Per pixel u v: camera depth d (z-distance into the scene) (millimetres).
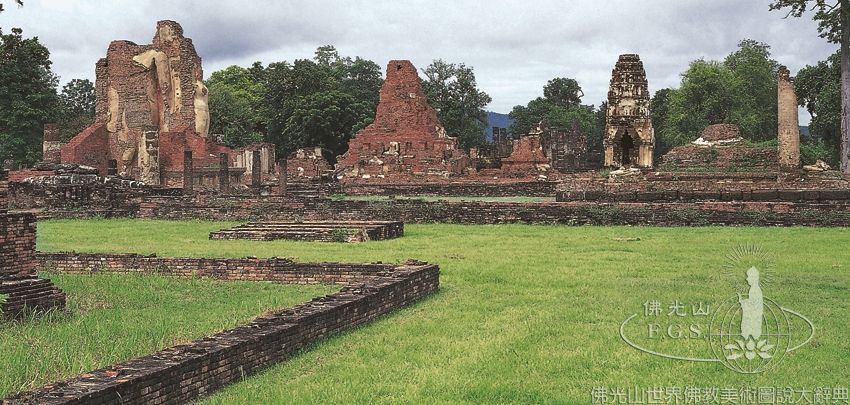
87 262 18766
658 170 42000
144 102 63656
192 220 34562
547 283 16422
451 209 32281
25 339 11398
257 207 34250
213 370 9133
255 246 23875
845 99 44125
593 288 15703
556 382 9523
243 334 10109
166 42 63875
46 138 62656
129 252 22234
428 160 60500
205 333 11578
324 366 10172
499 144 78688
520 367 10133
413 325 12500
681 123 76250
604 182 39875
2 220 14258
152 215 35562
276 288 16422
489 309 13836
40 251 20688
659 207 30203
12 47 65875
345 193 52938
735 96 75312
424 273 15188
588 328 12172
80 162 61688
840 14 43500
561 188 40531
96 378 8016
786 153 39406
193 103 64000
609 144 46250
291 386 9281
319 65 96938
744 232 26812
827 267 18094
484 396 9016
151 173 54406
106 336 11344
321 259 20469
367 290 13195
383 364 10258
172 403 8477
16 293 13320
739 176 38812
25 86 66125
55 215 35406
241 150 61344
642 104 45906
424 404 8727
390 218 32594
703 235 25953
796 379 9602
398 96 62594
